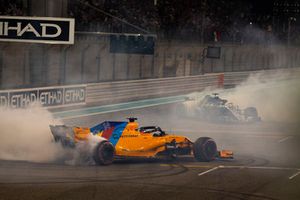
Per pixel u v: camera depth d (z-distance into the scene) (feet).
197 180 110.63
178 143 136.05
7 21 225.35
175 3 417.49
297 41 625.41
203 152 137.18
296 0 635.25
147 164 129.80
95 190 95.50
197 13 433.89
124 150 125.90
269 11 607.78
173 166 128.16
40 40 225.35
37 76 251.19
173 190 99.04
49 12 247.91
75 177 106.63
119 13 368.27
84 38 298.97
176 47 362.33
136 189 98.12
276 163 144.25
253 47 465.06
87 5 334.85
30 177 104.53
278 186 108.99
